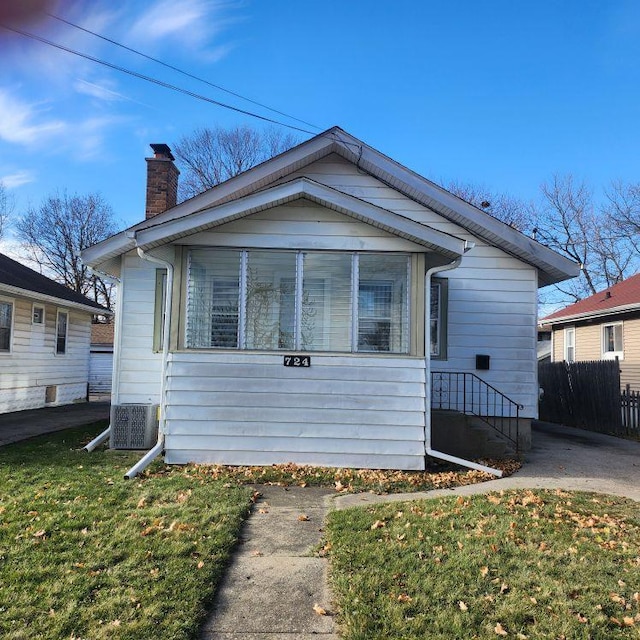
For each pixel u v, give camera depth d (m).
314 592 3.70
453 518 5.18
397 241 7.54
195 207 8.77
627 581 3.87
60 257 37.25
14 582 3.58
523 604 3.47
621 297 16.77
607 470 8.08
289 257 7.64
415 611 3.37
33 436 10.21
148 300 9.61
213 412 7.39
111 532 4.55
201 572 3.84
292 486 6.57
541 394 16.89
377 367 7.48
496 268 10.01
